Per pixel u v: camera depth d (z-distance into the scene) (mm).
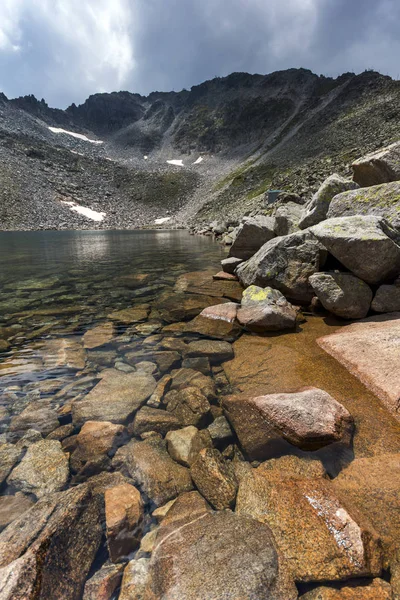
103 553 2799
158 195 140000
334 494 3221
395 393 4723
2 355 7035
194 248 32594
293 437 4035
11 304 11328
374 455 3803
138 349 7363
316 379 5590
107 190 140375
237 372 6203
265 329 8250
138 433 4461
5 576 2414
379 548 2674
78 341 7863
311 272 10211
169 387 5719
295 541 2758
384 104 104875
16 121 191875
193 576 2521
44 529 2920
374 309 8156
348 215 10008
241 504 3258
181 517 3141
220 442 4367
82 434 4398
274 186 75500
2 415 4863
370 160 11727
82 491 3424
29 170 127062
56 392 5523
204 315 9461
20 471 3758
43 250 32188
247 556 2654
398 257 7836
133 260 23734
